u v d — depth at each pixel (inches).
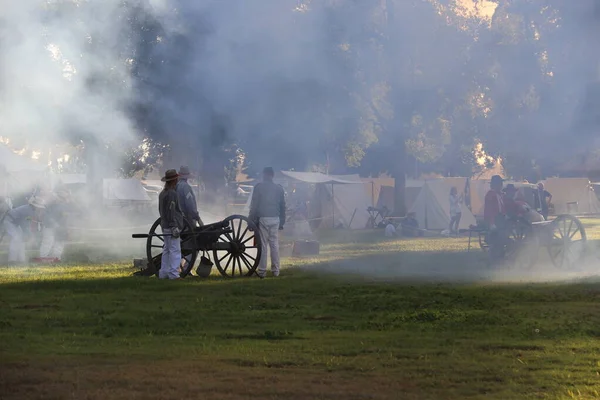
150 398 491.2
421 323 780.0
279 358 605.6
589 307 890.1
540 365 586.9
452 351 636.7
